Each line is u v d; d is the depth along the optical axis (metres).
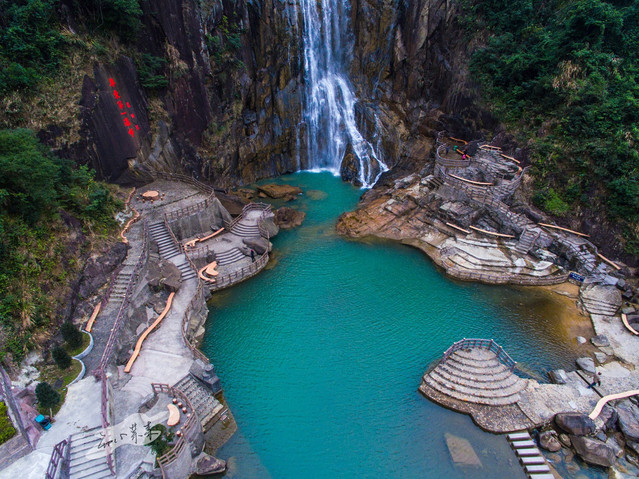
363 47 60.41
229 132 51.94
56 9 33.84
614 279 35.59
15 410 20.19
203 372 25.39
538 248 39.19
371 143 59.94
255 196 53.31
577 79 42.00
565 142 41.53
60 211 29.03
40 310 24.48
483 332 31.53
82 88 34.88
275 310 33.72
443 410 25.50
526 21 49.12
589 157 39.78
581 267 36.94
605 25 41.69
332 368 28.27
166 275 33.12
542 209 41.69
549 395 26.11
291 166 61.59
